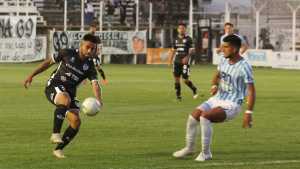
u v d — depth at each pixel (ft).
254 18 335.26
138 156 69.21
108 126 93.45
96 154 70.33
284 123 99.19
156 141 80.28
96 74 69.92
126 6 339.16
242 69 65.46
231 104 66.03
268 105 126.31
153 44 324.19
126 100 133.69
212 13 338.95
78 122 67.82
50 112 110.42
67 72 69.77
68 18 339.98
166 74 229.45
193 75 226.58
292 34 301.43
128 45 314.55
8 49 300.20
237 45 65.98
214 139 82.28
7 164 64.03
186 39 138.41
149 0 338.75
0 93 147.23
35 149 73.15
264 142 80.12
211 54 321.93
